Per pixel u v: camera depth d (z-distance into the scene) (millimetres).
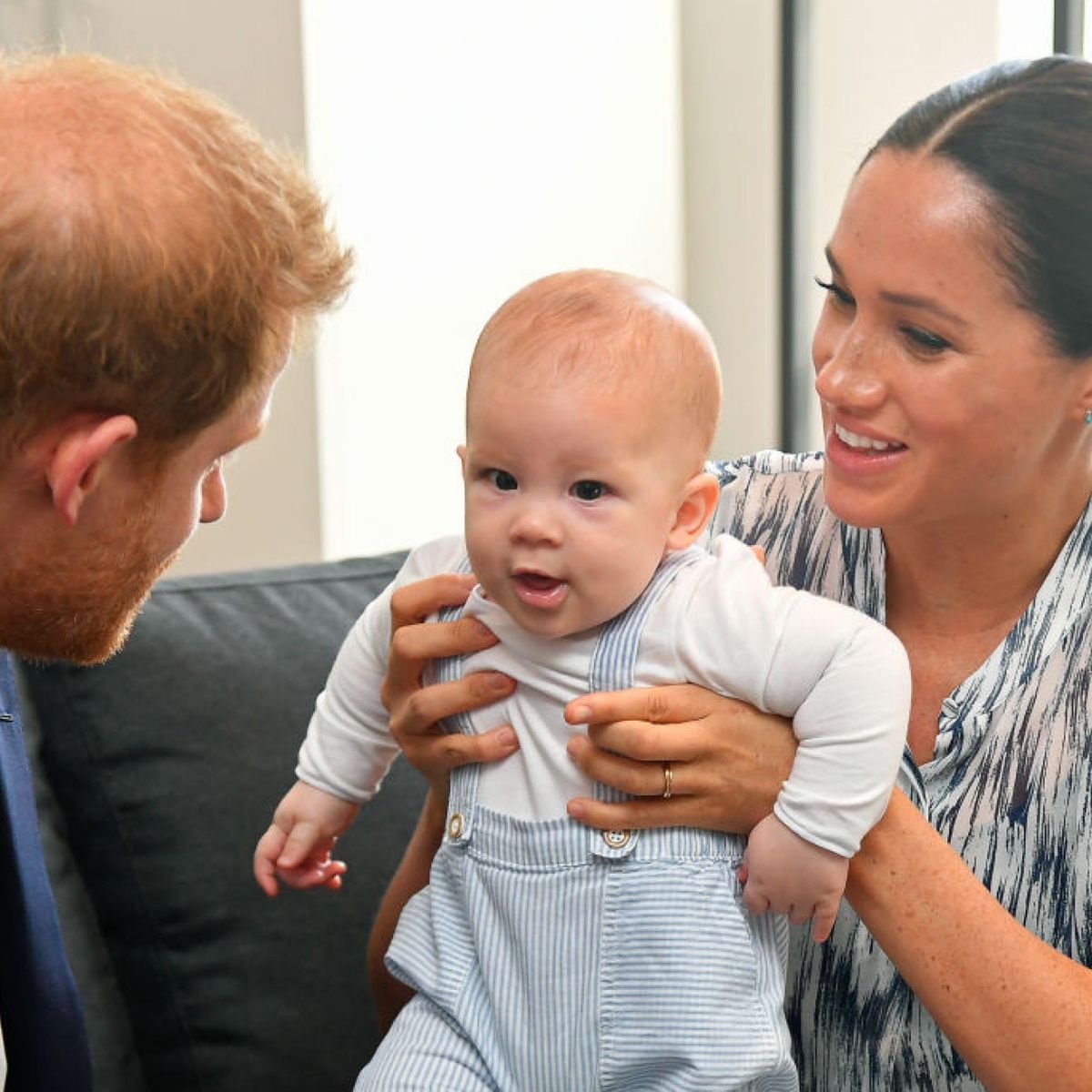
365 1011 1959
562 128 3221
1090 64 1403
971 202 1362
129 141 1177
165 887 1911
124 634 1411
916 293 1380
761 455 1787
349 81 2852
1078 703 1502
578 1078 1342
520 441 1321
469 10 3023
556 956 1352
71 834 1958
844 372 1427
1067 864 1505
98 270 1150
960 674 1570
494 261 3135
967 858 1541
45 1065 1602
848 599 1641
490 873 1391
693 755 1339
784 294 3273
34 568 1281
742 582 1381
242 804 1944
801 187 3234
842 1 3170
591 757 1354
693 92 3479
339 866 1606
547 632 1359
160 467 1269
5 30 2646
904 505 1449
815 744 1340
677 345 1355
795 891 1351
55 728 1952
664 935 1329
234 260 1203
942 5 3008
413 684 1482
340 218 2863
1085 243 1354
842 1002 1587
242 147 1247
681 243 3500
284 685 2010
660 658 1373
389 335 2979
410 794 2062
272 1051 1908
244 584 2105
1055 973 1398
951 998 1409
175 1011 1904
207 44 2744
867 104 3150
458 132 3037
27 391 1181
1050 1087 1383
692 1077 1309
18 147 1154
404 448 3035
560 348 1328
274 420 2887
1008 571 1554
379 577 2205
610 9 3279
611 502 1322
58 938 1631
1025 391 1397
